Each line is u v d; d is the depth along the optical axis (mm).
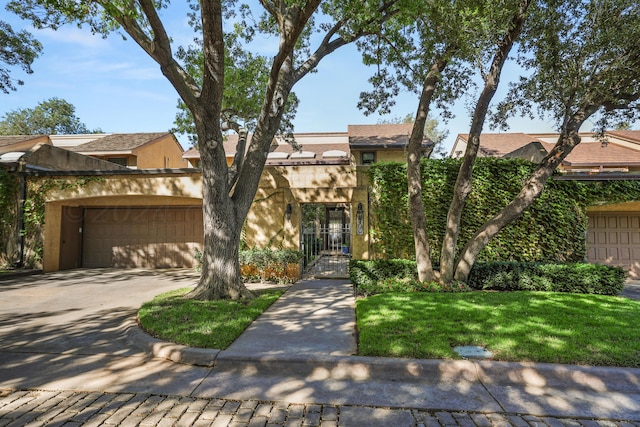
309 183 10836
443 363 3895
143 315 5793
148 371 4066
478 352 4199
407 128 20547
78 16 5984
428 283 7738
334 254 15805
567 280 8078
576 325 5008
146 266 13258
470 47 6527
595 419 3098
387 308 5969
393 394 3525
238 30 9859
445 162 10516
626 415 3152
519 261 9570
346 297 7750
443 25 6664
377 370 3918
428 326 5020
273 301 7199
